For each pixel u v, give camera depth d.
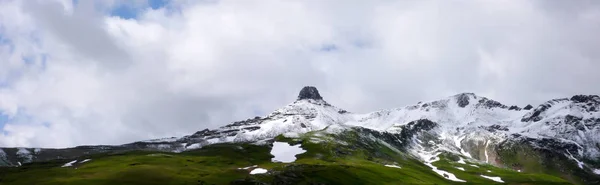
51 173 187.12
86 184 156.50
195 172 190.75
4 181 175.25
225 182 172.00
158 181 167.25
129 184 159.62
